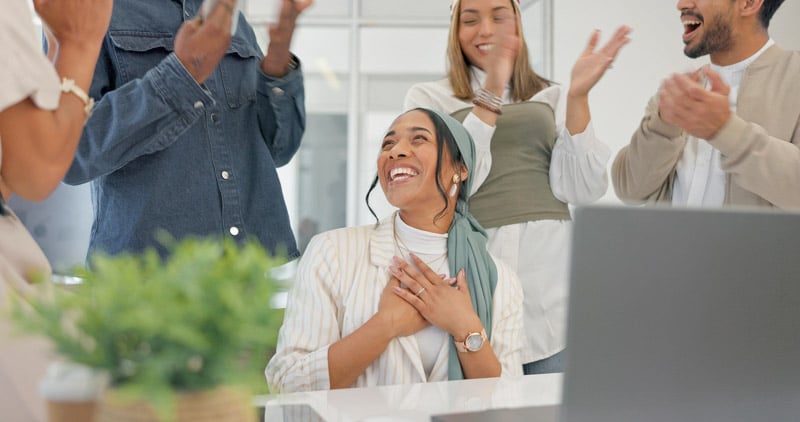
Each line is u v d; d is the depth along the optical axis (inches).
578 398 33.6
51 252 179.3
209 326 26.6
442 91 86.8
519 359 67.2
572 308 33.2
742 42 81.9
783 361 36.1
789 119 79.8
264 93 79.2
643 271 33.8
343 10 221.6
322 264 65.0
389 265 64.5
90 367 26.7
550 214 83.7
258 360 28.6
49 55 46.7
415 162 65.6
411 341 61.9
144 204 73.6
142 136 70.6
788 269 35.9
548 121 84.4
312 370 60.1
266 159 79.4
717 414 35.4
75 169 70.9
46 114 41.3
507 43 78.5
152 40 75.0
